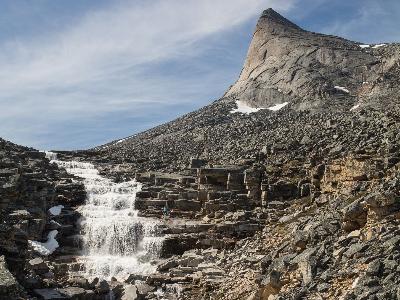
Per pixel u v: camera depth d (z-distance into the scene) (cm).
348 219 2814
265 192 4834
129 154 7381
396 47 11219
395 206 2638
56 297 2778
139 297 3544
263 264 3164
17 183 4394
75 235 4741
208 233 4606
